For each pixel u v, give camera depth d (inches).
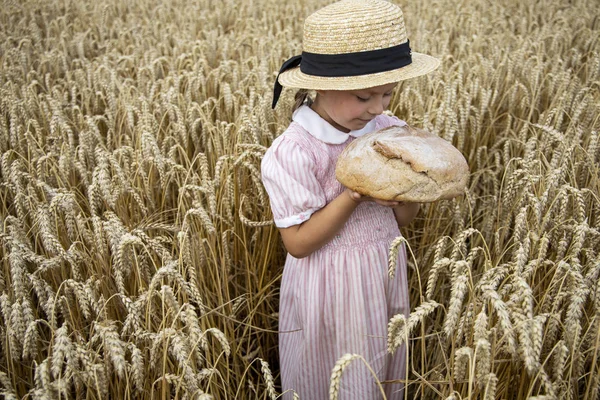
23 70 190.2
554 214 93.7
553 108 142.8
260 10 293.1
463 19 257.9
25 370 84.1
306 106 75.9
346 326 77.6
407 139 67.4
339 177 67.9
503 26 243.1
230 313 96.0
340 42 66.5
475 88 151.2
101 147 126.6
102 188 95.2
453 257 74.6
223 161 107.5
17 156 130.3
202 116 123.0
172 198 121.9
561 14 257.8
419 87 157.9
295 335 84.7
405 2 310.2
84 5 295.9
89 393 73.0
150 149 111.0
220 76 169.0
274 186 73.5
